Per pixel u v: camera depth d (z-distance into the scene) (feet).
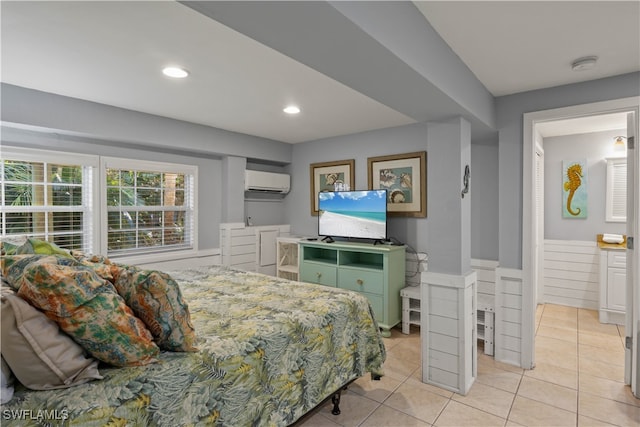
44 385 3.78
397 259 12.54
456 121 8.23
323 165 15.76
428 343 8.68
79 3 5.31
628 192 8.40
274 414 5.52
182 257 13.80
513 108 9.45
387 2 4.67
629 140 8.33
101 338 4.04
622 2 5.24
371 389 8.48
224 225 14.93
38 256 4.68
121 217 12.33
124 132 10.94
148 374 4.22
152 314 4.57
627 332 8.51
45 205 10.60
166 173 13.56
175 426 4.25
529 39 6.43
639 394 7.89
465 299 8.13
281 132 14.58
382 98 6.86
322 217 14.73
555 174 15.39
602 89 8.25
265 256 16.25
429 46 5.87
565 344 11.10
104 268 4.97
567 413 7.41
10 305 3.61
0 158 9.57
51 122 9.43
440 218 8.50
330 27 4.09
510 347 9.76
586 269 14.69
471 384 8.59
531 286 9.38
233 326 5.88
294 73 8.20
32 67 7.74
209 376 4.70
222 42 6.64
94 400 3.72
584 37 6.33
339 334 7.06
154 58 7.34
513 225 9.59
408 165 13.28
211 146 13.52
